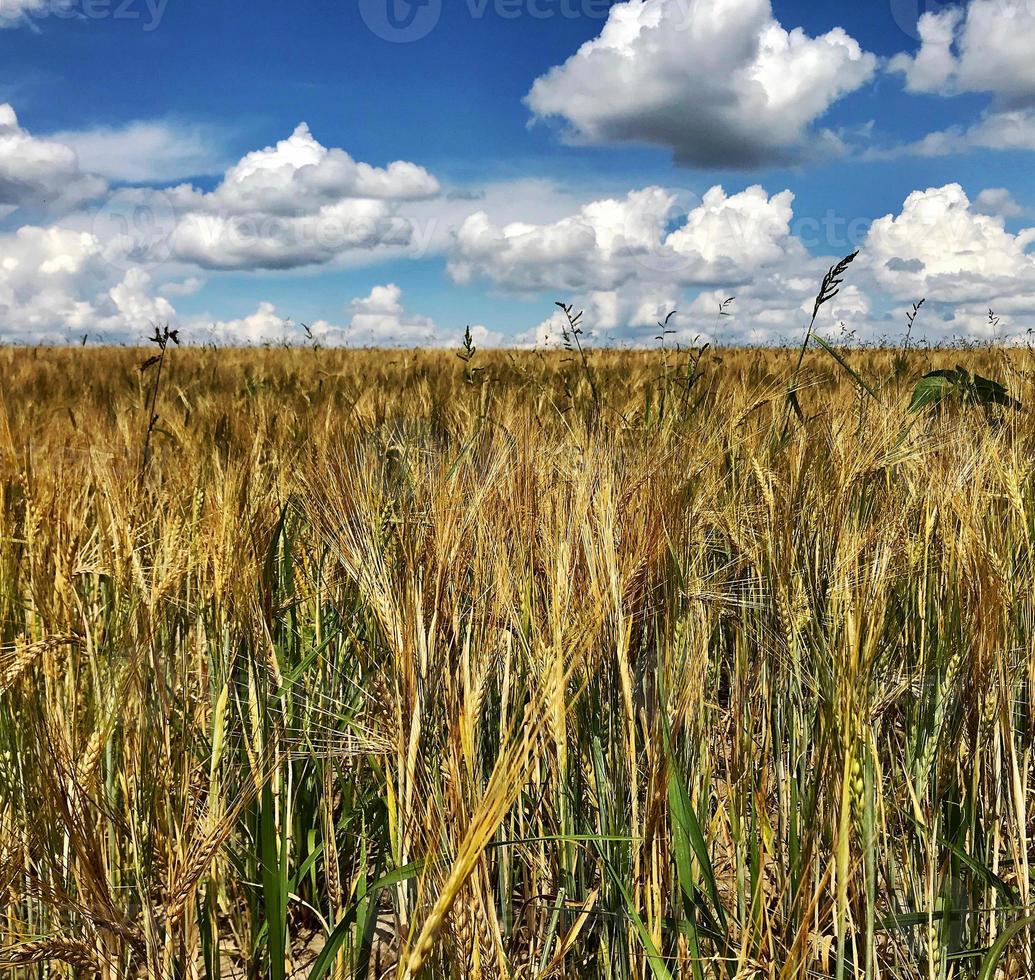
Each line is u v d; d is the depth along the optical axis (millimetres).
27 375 10836
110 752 1591
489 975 1200
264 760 1513
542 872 1661
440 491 1500
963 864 1570
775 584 1788
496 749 1558
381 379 10273
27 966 1482
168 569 1778
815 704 1530
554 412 4141
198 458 3332
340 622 2105
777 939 1489
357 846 2037
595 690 1579
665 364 6410
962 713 1623
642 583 1531
